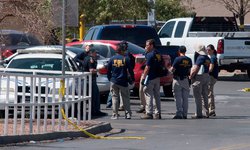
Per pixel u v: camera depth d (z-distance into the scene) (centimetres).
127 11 10625
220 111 5669
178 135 4072
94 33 6950
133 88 6291
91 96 4697
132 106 6038
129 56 5038
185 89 5084
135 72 5969
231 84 8506
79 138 3941
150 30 6962
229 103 6362
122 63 4875
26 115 4328
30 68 5047
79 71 5044
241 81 8994
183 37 8569
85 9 10612
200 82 5094
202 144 3656
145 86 5000
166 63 6197
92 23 10881
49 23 4444
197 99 5116
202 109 5222
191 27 8650
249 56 8406
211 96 5241
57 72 4478
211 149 3466
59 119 3950
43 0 4491
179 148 3503
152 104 5019
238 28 9388
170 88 6750
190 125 4619
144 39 6912
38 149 3438
